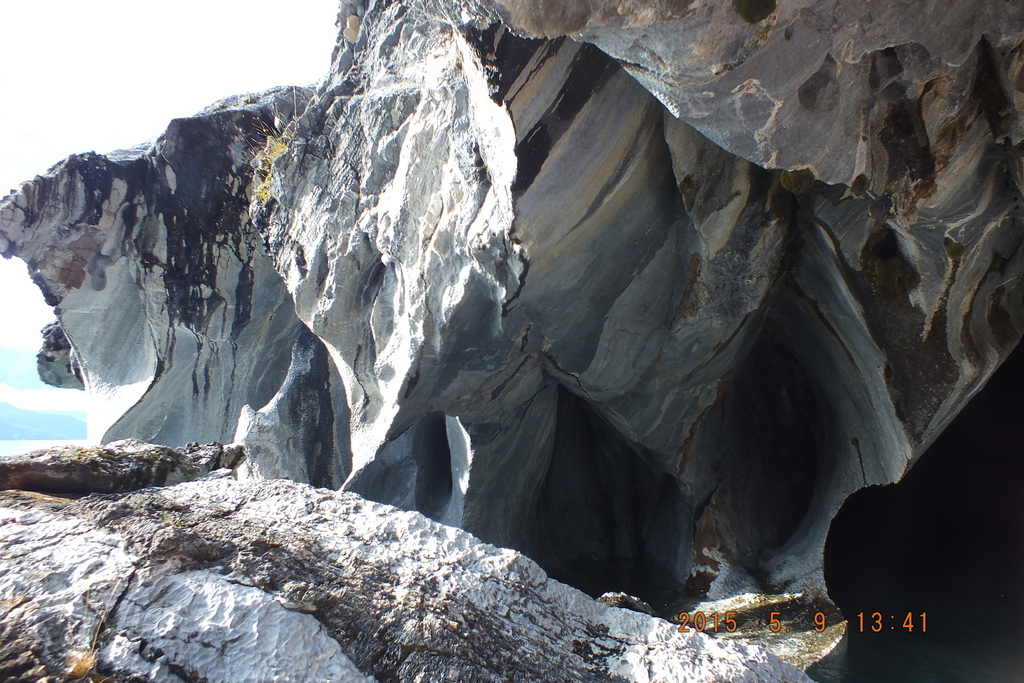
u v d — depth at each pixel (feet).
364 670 7.00
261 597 7.15
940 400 17.52
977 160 13.73
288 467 27.78
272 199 27.84
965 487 30.32
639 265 19.29
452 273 19.79
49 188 29.99
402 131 21.81
